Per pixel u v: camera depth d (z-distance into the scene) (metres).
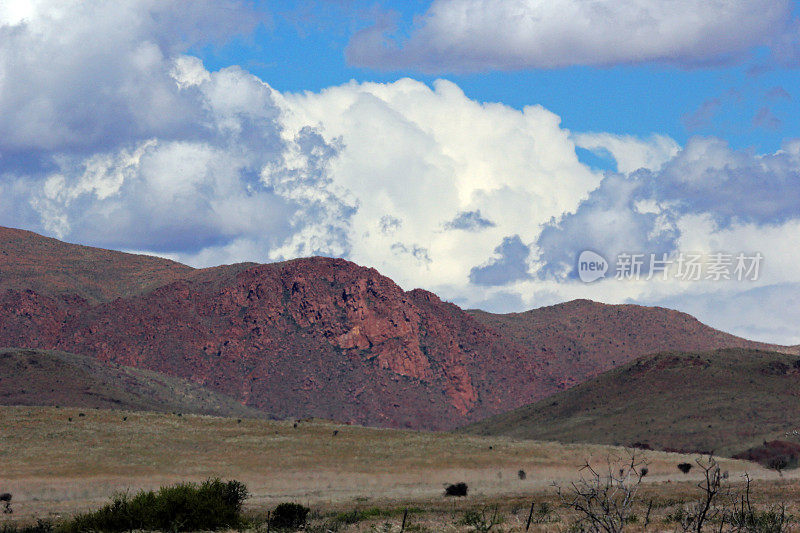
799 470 127.50
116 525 45.31
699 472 124.19
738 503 50.56
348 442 144.75
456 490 86.56
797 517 38.16
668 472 124.19
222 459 128.12
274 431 151.00
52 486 103.50
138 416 154.00
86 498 89.25
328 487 107.06
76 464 118.75
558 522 39.47
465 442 148.25
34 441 130.50
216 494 47.41
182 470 119.50
